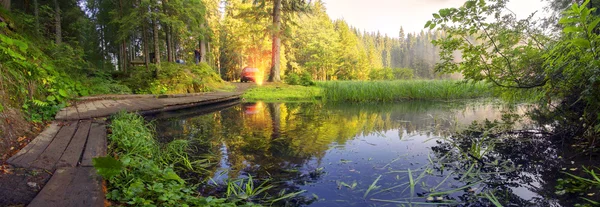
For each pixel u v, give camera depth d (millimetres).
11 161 2129
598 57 2193
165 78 10695
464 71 3908
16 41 3629
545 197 1942
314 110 7824
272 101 11016
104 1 12883
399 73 41062
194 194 2139
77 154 2395
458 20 3480
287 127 4977
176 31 11766
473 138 3885
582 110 3143
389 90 11242
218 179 2465
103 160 1619
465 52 3650
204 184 2357
